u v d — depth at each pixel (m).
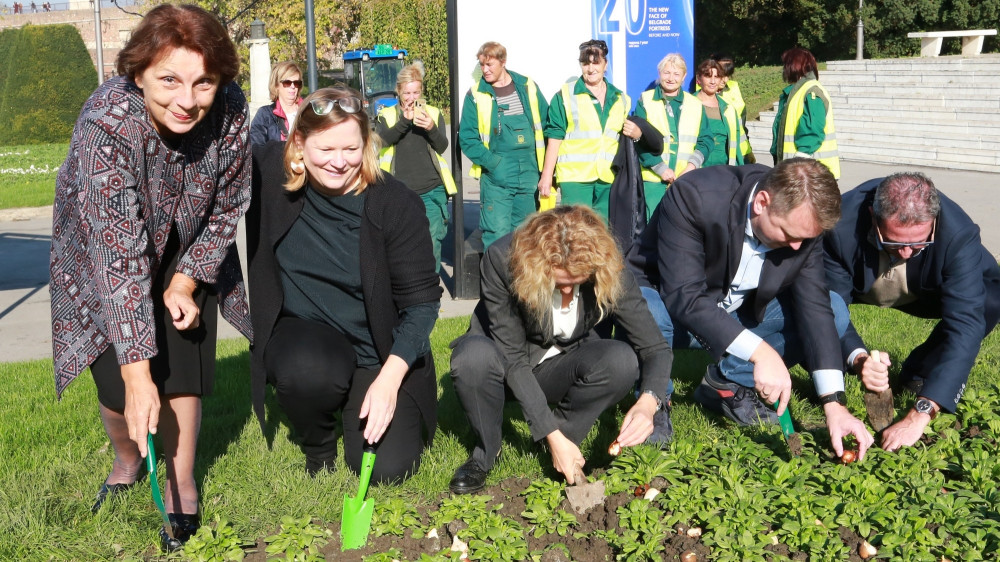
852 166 18.17
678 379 5.60
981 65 21.14
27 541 3.55
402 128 8.31
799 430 4.69
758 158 20.08
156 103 3.03
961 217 4.41
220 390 5.58
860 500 3.70
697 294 4.32
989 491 3.76
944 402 4.26
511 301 3.86
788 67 8.69
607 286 3.63
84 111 3.12
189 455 3.65
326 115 3.55
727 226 4.28
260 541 3.63
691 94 8.66
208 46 2.97
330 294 4.03
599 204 8.46
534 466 4.26
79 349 3.41
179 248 3.51
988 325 4.90
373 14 35.12
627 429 3.76
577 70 8.98
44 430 4.87
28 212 15.41
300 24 37.16
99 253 3.11
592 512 3.76
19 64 34.09
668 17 9.22
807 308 4.36
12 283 10.16
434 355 6.26
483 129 8.25
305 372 3.86
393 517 3.66
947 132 18.48
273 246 3.90
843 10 37.19
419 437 4.19
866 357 4.60
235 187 3.48
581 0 8.89
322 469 4.18
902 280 4.64
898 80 21.20
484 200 8.48
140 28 2.96
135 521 3.72
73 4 56.88
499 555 3.37
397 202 3.86
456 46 8.43
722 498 3.65
